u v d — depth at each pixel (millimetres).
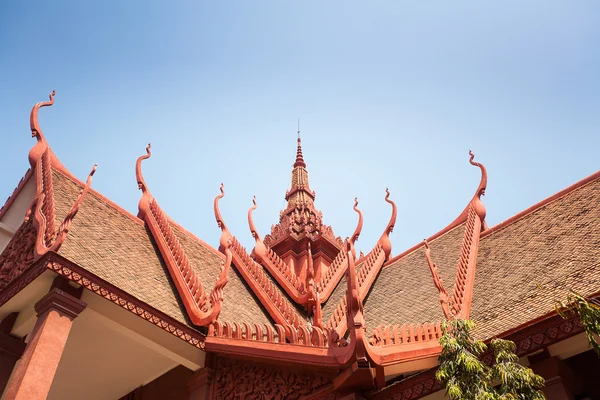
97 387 14000
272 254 19734
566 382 8711
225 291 15180
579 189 14539
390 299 15570
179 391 12453
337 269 19375
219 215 19078
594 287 9922
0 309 10891
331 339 9438
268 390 10438
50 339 9250
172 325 11156
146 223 15523
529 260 12938
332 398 9219
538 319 8828
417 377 8938
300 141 30953
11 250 11734
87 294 10422
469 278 13586
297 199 26828
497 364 7344
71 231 11953
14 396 8367
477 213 16969
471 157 18641
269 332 10836
